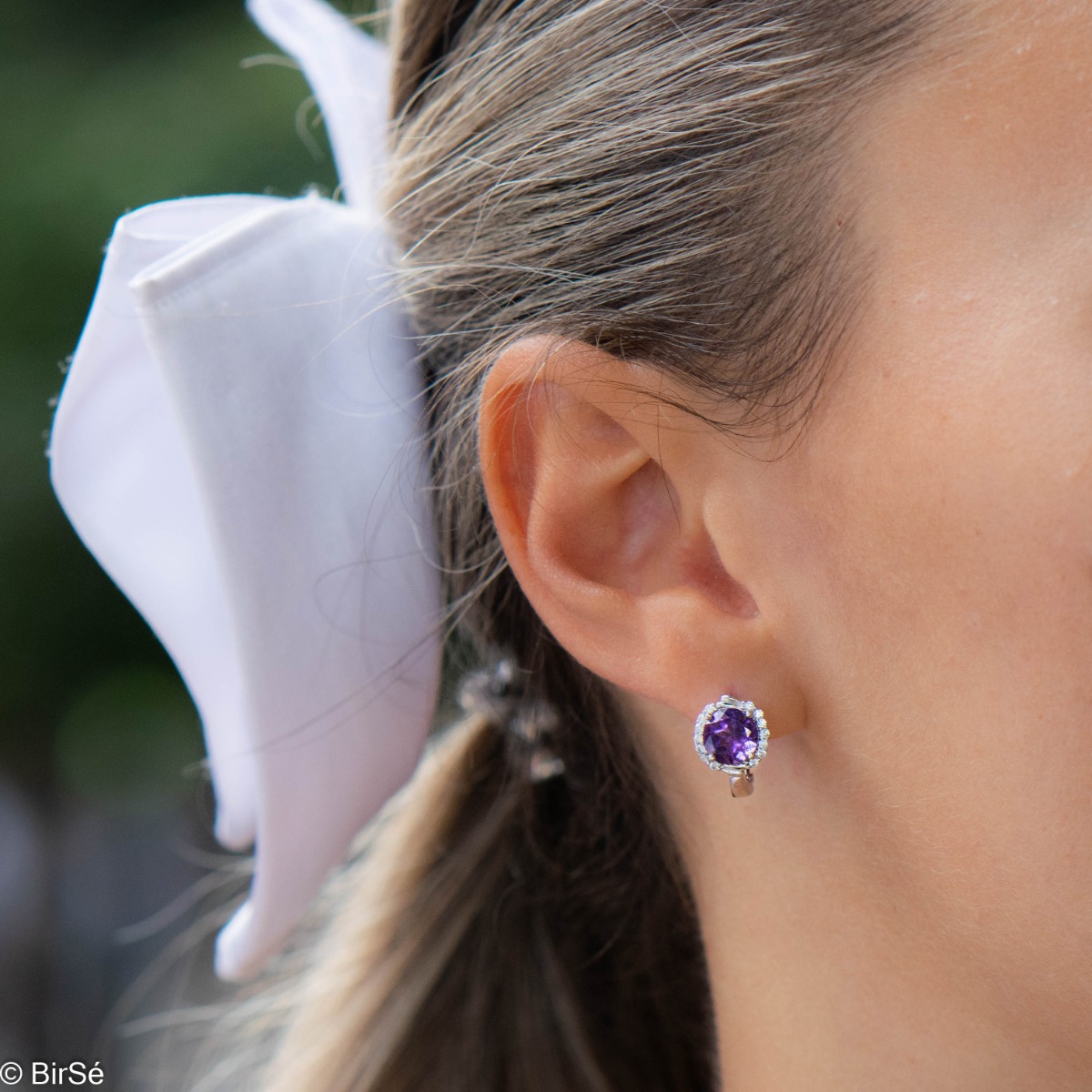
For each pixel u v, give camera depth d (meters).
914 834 0.49
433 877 0.61
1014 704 0.48
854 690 0.49
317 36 0.58
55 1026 1.78
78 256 1.52
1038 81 0.48
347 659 0.53
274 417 0.52
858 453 0.49
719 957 0.53
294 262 0.53
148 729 1.84
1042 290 0.48
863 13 0.49
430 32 0.54
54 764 1.83
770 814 0.52
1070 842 0.48
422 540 0.54
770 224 0.49
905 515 0.48
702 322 0.50
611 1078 0.61
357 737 0.54
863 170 0.49
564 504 0.51
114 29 1.60
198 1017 0.67
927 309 0.48
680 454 0.50
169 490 0.54
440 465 0.54
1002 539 0.48
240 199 0.54
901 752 0.49
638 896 0.58
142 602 0.55
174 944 0.68
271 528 0.52
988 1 0.48
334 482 0.53
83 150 1.51
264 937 0.55
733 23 0.50
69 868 1.84
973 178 0.48
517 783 0.59
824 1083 0.51
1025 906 0.48
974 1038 0.50
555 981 0.61
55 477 0.54
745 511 0.50
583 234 0.51
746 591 0.50
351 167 0.56
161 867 1.85
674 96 0.50
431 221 0.53
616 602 0.51
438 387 0.54
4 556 1.63
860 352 0.49
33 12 1.58
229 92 1.50
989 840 0.49
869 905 0.50
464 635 0.57
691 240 0.50
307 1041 0.63
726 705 0.50
